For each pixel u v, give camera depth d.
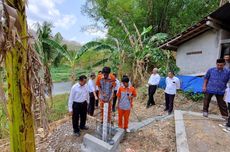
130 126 5.76
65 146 4.92
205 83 5.66
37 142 5.27
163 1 16.34
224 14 6.77
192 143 4.18
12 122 1.67
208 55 7.84
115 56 11.47
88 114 7.08
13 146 1.70
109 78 5.14
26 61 1.65
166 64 10.52
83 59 13.68
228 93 4.88
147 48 10.95
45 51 10.12
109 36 14.48
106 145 4.33
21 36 1.61
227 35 7.55
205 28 7.67
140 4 16.92
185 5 17.11
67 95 12.72
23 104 1.67
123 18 17.17
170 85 6.68
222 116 5.55
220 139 4.34
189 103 7.66
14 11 1.39
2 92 1.51
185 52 8.84
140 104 8.45
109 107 5.18
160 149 4.34
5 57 1.52
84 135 5.00
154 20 17.11
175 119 5.42
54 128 6.13
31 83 1.70
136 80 11.13
